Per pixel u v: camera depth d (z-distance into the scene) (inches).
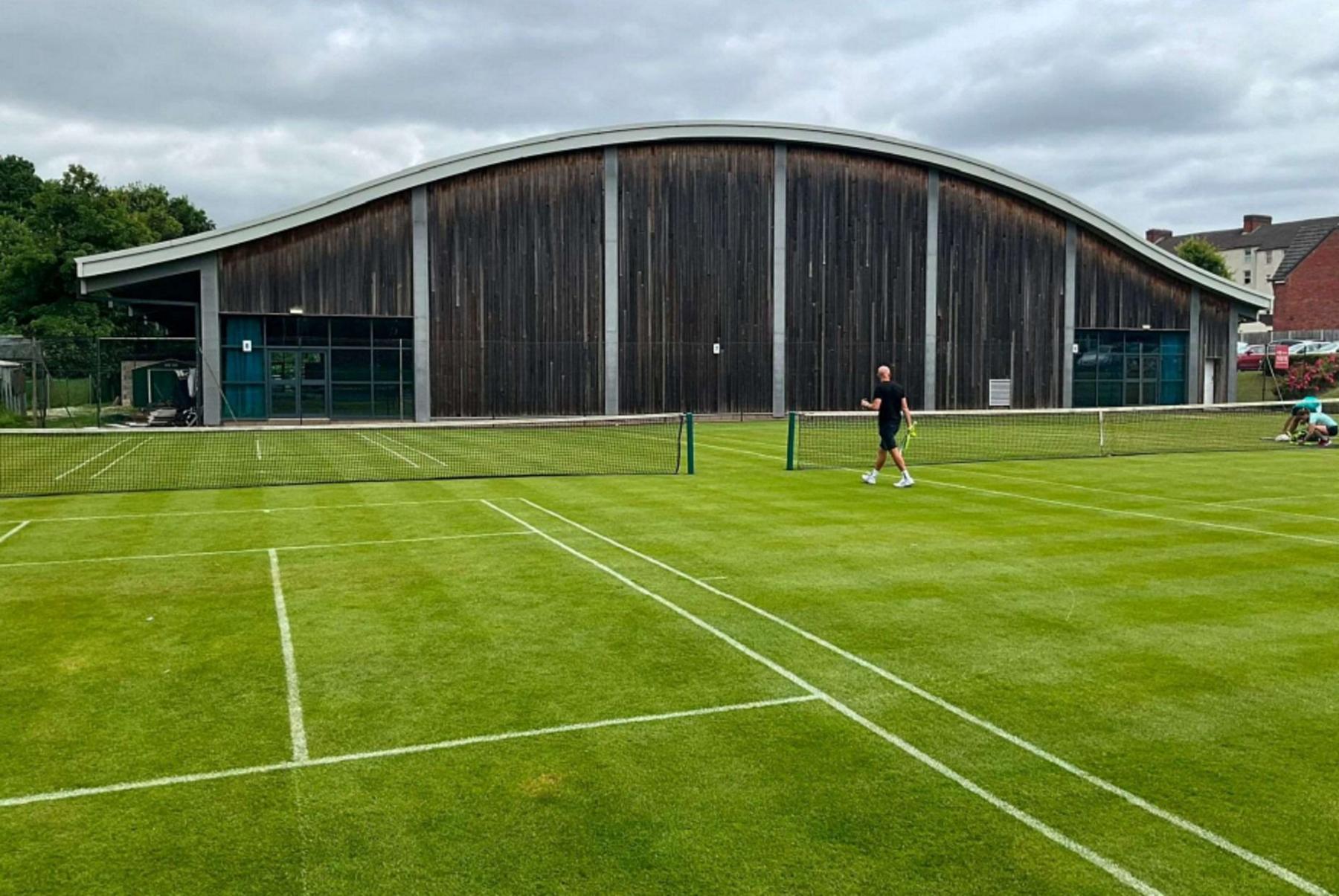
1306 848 180.7
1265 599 351.3
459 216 1272.1
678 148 1349.7
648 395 1350.9
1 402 1252.5
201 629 315.0
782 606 341.1
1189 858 177.2
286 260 1214.3
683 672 273.4
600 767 214.1
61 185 2260.1
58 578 384.2
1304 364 1868.8
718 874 171.9
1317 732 232.5
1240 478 694.5
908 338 1450.5
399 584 374.0
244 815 193.2
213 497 597.3
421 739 228.7
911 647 295.6
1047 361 1521.9
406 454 871.1
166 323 1881.2
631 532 479.5
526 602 347.6
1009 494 607.8
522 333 1300.4
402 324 1269.7
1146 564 408.5
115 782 207.0
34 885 169.3
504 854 178.5
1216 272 2812.5
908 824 189.2
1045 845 181.6
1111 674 271.7
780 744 225.8
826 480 678.5
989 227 1481.3
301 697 254.7
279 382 1237.1
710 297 1368.1
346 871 173.2
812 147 1396.4
